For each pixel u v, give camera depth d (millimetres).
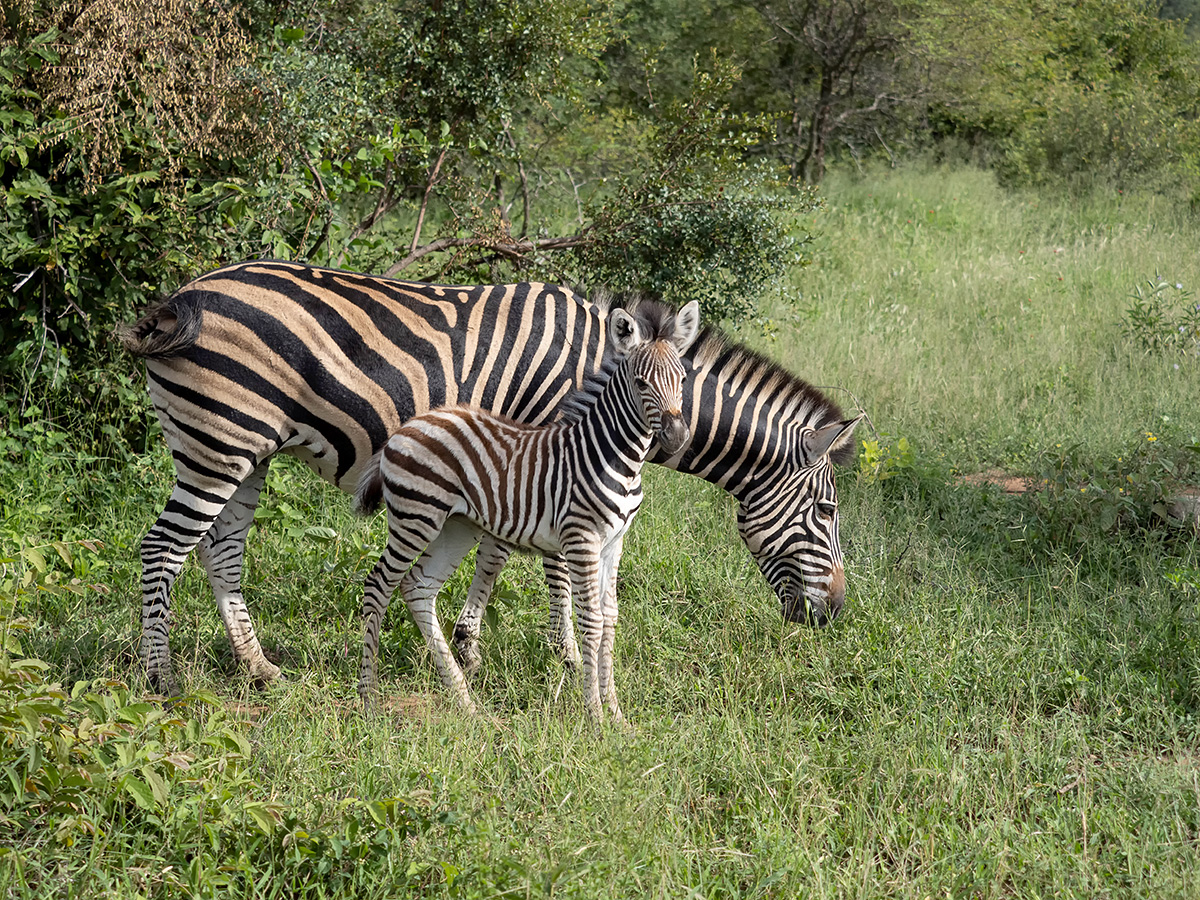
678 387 4988
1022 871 4227
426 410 5910
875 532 7719
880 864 4355
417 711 5695
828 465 6406
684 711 5762
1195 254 15695
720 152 10242
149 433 8305
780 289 10484
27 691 4125
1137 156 20875
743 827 4602
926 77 22094
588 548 5355
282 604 6941
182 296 5645
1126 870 4266
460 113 10797
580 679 6098
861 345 11922
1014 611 6617
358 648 6328
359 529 7863
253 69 8195
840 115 21812
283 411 5801
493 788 4680
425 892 4035
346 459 6023
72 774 4008
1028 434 9484
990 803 4742
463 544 5816
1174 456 8164
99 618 6492
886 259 15805
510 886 3867
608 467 5270
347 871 4047
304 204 8859
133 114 7930
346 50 10367
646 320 5211
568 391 6129
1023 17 23344
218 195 8203
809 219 16672
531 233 12672
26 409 8094
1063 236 17484
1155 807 4590
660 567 7297
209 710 5562
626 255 9898
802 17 21766
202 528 5910
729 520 8188
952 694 5676
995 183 20906
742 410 6262
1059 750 5105
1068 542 7598
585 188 15398
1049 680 5809
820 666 5949
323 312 5746
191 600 6828
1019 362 11523
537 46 10609
